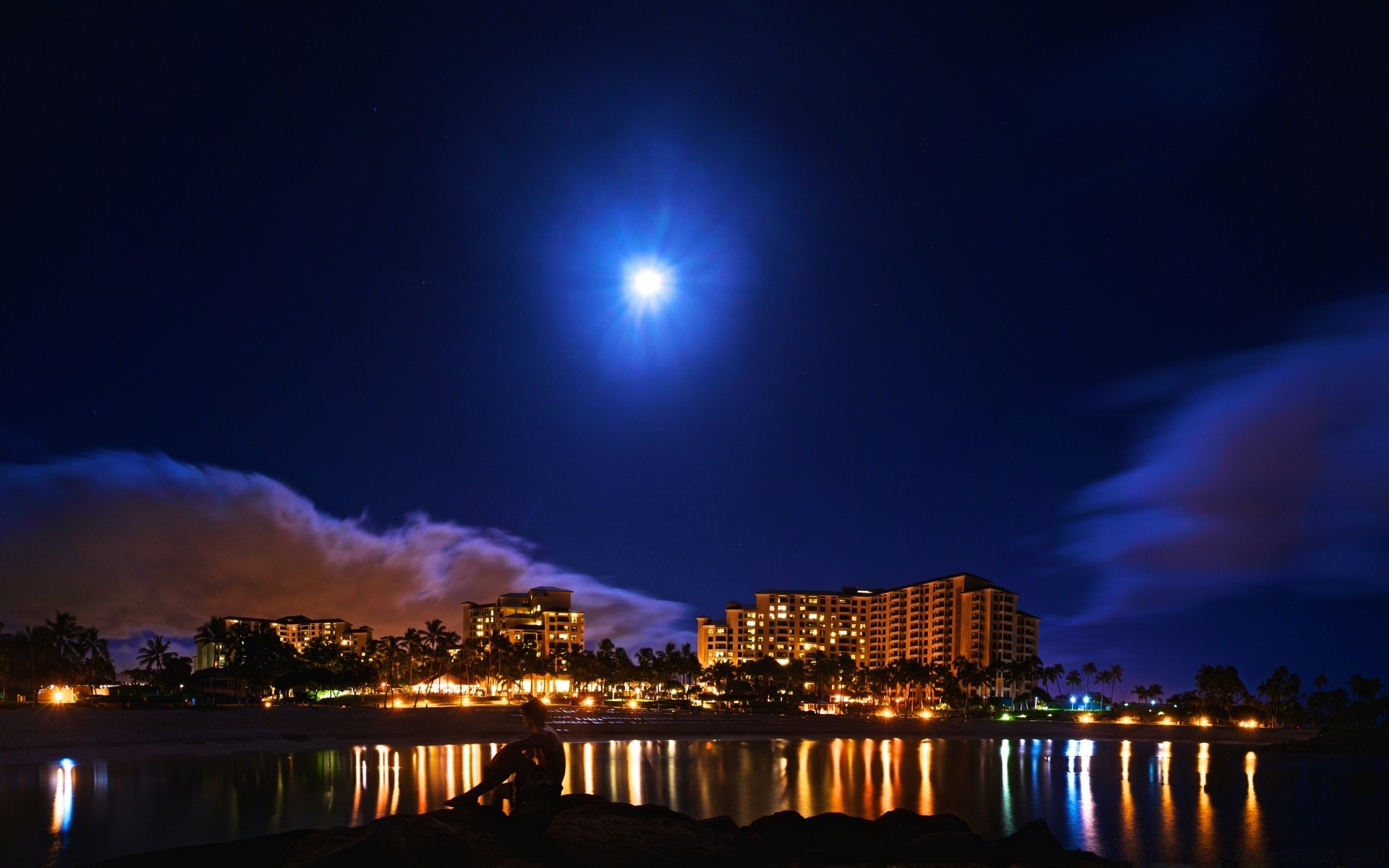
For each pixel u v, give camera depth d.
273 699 196.00
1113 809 60.62
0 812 45.94
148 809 47.25
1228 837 47.81
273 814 45.41
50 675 170.50
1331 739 150.38
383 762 78.62
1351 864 36.97
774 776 77.00
